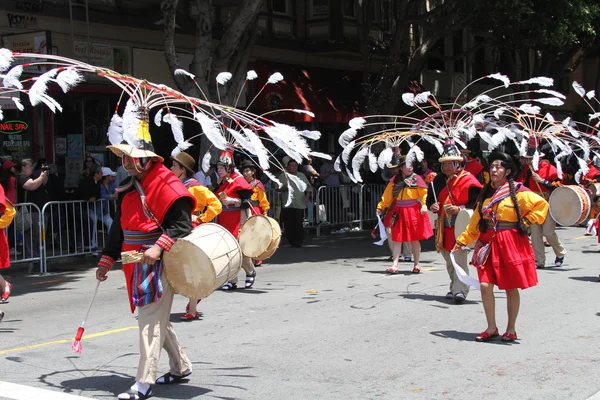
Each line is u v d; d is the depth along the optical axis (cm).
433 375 605
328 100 2223
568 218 1202
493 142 930
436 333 759
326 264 1316
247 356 671
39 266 1297
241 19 1498
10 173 1237
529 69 3089
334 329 781
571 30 1981
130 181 541
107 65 1712
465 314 855
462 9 1836
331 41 2234
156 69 1831
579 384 577
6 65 516
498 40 2050
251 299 964
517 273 688
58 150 1678
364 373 613
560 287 1030
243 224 968
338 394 556
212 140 515
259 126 557
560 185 1221
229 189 994
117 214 558
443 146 927
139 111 536
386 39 2456
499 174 695
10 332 792
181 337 751
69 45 1669
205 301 952
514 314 718
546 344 708
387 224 1175
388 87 2086
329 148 2338
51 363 655
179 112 1625
